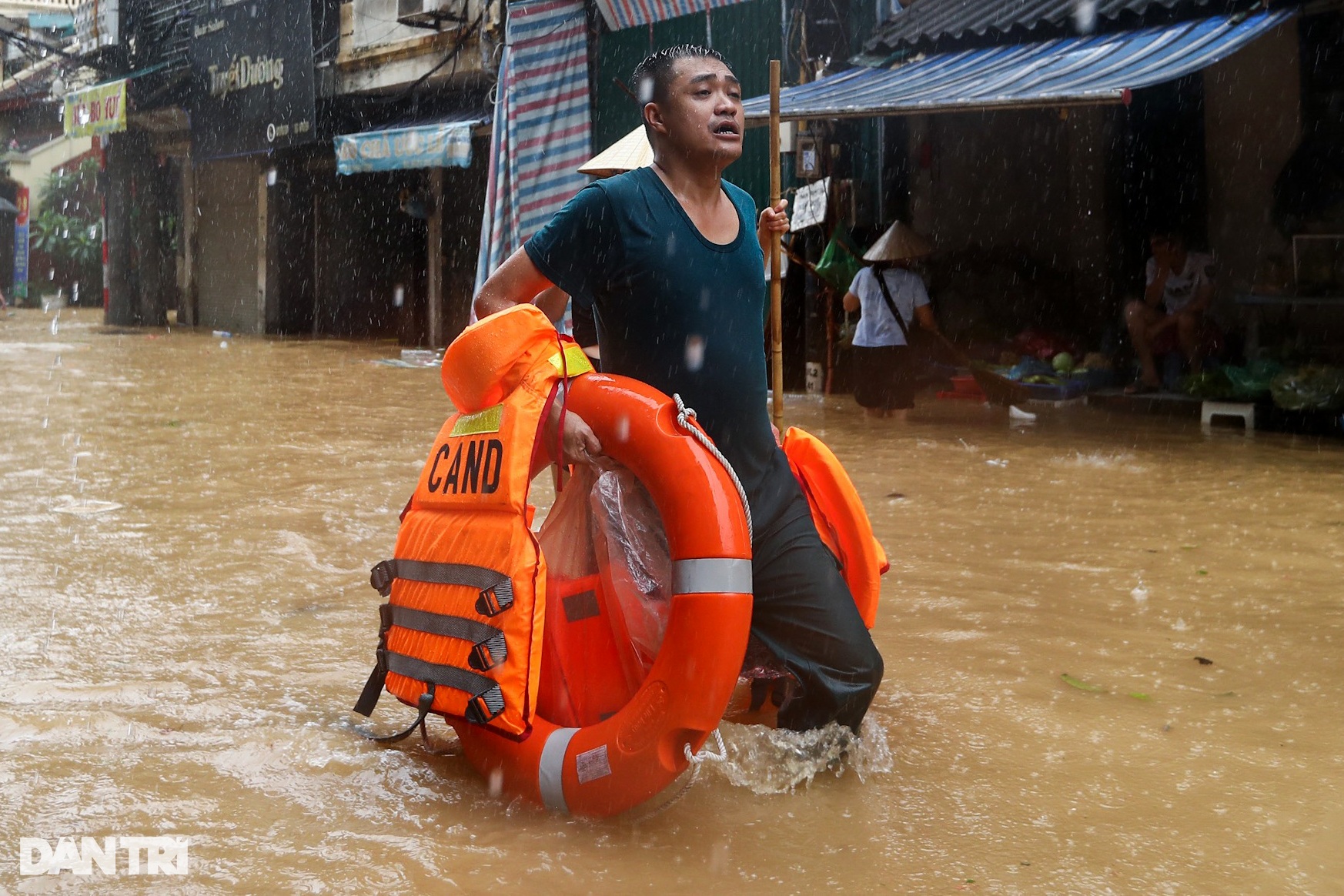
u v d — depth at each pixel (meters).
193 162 27.89
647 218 2.99
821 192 12.02
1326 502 6.75
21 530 6.03
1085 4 11.12
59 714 3.45
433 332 21.84
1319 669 3.96
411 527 3.21
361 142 19.98
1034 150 13.02
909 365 10.67
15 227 41.41
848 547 3.35
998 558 5.50
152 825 2.79
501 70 15.70
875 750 3.25
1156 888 2.54
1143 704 3.64
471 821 2.85
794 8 13.95
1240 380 10.04
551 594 3.09
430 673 3.04
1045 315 13.05
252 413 11.20
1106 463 8.19
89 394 12.87
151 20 26.52
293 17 21.61
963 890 2.52
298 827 2.80
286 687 3.80
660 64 3.04
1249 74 11.25
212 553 5.57
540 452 3.16
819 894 2.50
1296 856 2.68
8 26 41.22
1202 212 11.79
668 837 2.76
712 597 2.70
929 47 12.45
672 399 2.93
